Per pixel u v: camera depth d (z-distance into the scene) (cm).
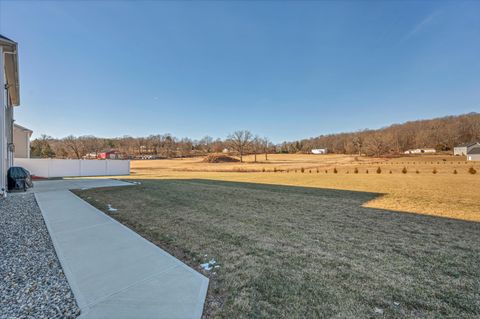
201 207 589
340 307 186
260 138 6288
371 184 1202
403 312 181
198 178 1600
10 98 1088
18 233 374
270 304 189
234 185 1125
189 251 307
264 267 261
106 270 247
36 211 528
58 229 393
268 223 450
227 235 376
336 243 344
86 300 192
